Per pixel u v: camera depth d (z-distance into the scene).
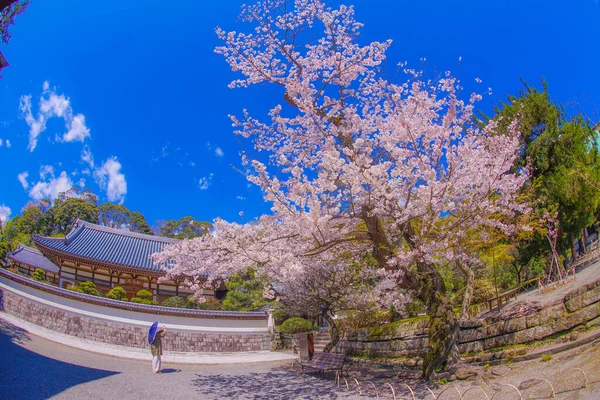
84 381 8.47
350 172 7.40
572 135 14.42
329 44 9.27
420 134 7.97
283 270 7.92
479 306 13.35
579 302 7.27
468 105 8.66
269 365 14.35
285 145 9.88
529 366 7.16
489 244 12.25
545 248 15.19
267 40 9.09
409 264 8.52
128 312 17.31
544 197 14.09
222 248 8.68
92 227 28.08
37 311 15.21
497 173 8.54
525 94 16.30
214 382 10.23
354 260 12.42
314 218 7.32
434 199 7.53
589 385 5.38
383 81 8.39
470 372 7.77
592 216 14.22
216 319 19.05
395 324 12.91
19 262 27.36
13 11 8.76
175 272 9.64
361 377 10.39
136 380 9.38
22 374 7.93
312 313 15.62
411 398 7.45
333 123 9.21
